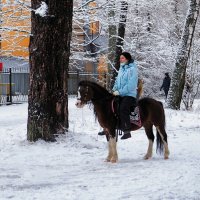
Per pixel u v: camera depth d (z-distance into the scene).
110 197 6.98
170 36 29.81
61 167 9.48
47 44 11.76
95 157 10.62
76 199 6.86
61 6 11.77
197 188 7.59
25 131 13.73
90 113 20.83
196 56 24.72
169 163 9.90
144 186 7.70
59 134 12.05
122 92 9.86
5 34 19.61
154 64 30.36
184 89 24.59
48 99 11.88
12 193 7.26
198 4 23.47
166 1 26.78
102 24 19.72
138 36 26.23
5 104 26.62
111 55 23.44
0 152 11.03
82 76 34.78
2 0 17.81
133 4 21.62
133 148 12.22
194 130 16.12
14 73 33.00
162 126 10.66
